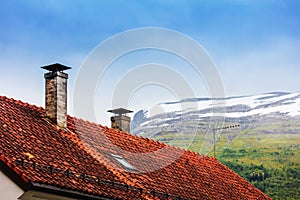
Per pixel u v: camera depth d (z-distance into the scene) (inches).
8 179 649.0
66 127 866.8
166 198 832.9
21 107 848.3
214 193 976.3
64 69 880.3
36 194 652.7
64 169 721.0
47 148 762.2
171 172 954.1
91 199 703.1
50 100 861.8
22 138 747.4
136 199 762.8
